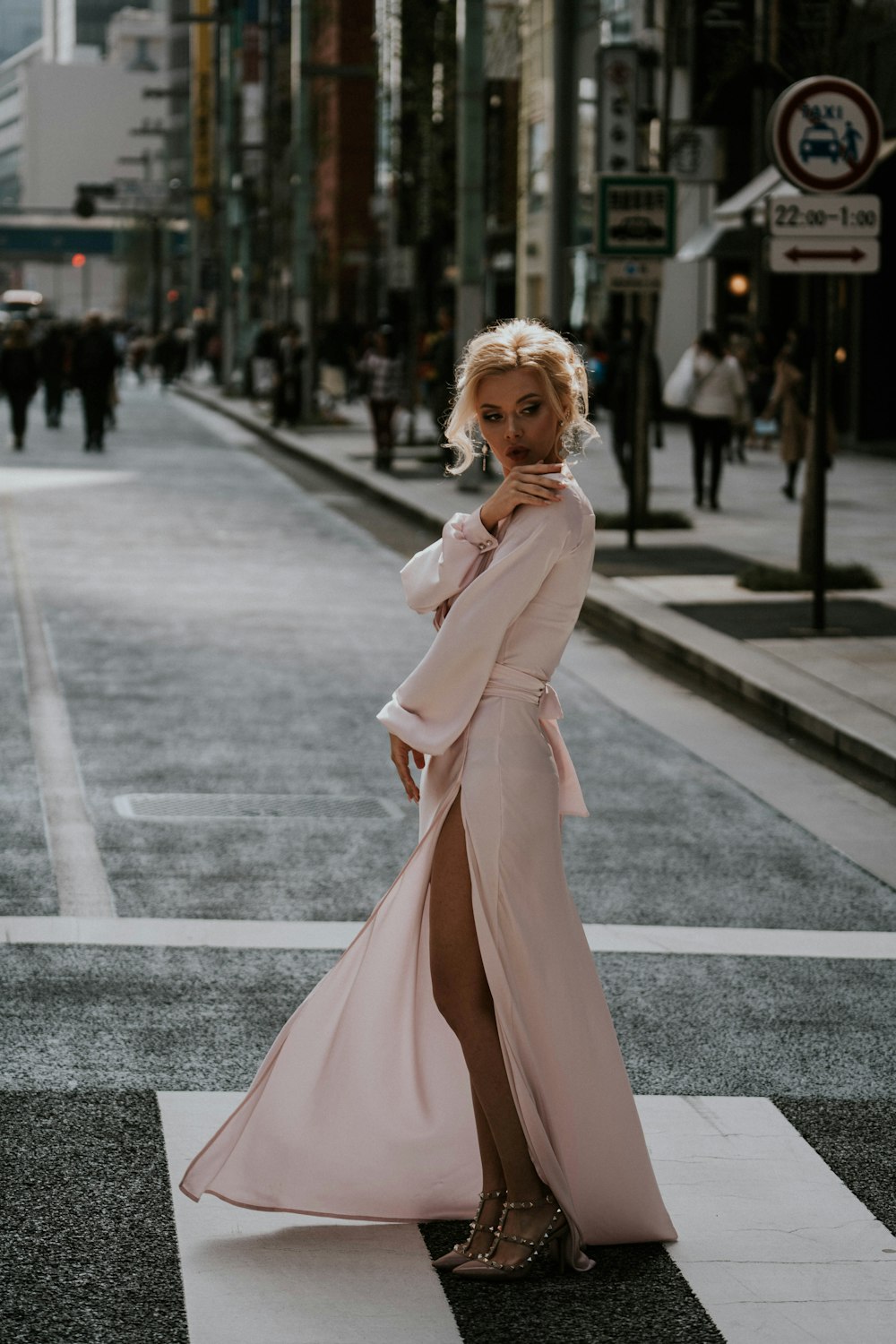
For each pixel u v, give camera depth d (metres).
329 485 28.00
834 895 7.61
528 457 4.11
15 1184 4.60
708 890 7.63
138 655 12.90
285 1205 4.25
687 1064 5.60
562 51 41.19
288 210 50.56
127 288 147.75
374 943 4.21
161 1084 5.30
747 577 15.50
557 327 41.03
